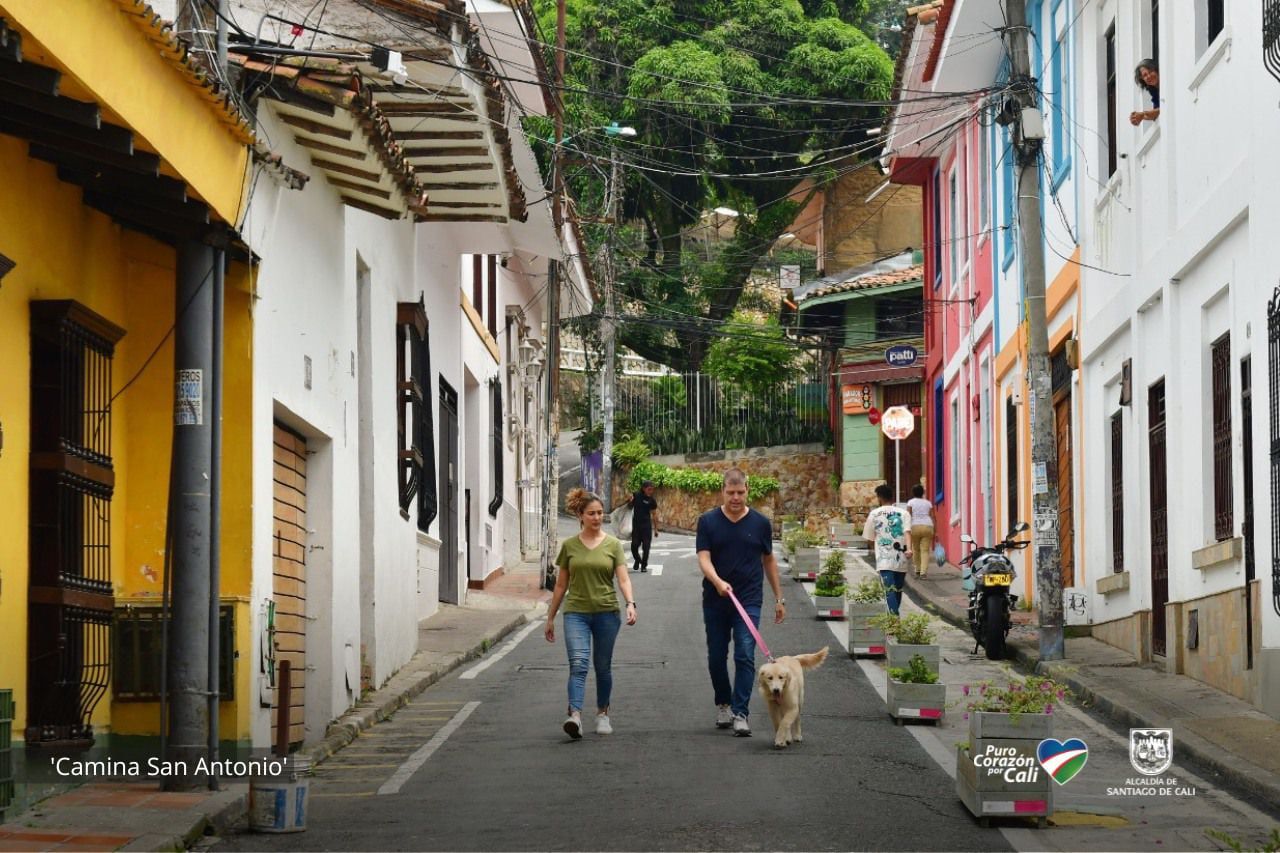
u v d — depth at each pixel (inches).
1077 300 828.0
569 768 468.8
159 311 470.0
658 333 2112.5
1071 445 860.6
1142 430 693.9
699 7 1893.5
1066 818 391.9
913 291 1708.9
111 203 434.6
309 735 562.6
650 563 1413.6
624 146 1856.5
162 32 370.0
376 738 555.2
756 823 379.9
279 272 517.7
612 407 1883.6
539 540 1707.7
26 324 402.6
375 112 526.6
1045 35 910.4
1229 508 585.3
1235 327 562.6
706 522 525.7
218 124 426.6
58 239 421.7
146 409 469.1
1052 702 393.4
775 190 1990.7
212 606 429.1
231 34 518.3
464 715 601.6
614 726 550.6
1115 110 759.7
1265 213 522.6
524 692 658.2
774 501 1898.4
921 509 1203.2
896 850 353.4
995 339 1069.1
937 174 1409.9
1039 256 727.7
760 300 2253.9
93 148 382.6
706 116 1833.2
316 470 586.2
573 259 1373.0
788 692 490.0
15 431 395.9
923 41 1072.8
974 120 1156.5
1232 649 565.6
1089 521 808.3
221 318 438.3
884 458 1734.7
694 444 2014.0
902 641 610.5
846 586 928.9
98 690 440.8
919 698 544.7
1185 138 630.5
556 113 1127.0
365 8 566.9
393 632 708.0
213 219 435.5
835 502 1849.2
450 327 1028.5
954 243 1314.0
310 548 581.3
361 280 693.9
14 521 396.2
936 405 1464.1
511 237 1073.5
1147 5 706.2
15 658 394.6
